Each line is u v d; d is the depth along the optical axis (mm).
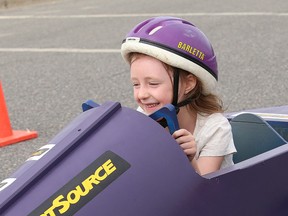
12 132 4910
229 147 2490
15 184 1999
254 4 11359
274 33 8297
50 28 11039
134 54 2342
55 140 2131
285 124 3150
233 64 6648
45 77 7020
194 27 2381
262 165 2273
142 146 2070
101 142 2072
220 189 2160
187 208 2080
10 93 6430
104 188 1985
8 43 9766
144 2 13688
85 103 2346
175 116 2193
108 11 12688
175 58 2268
